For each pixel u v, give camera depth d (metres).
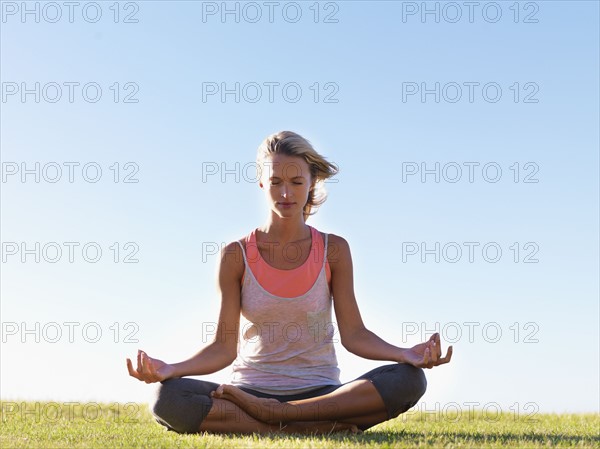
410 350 4.56
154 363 4.50
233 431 4.50
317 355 4.85
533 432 4.78
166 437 4.26
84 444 3.96
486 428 5.07
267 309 4.80
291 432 4.52
